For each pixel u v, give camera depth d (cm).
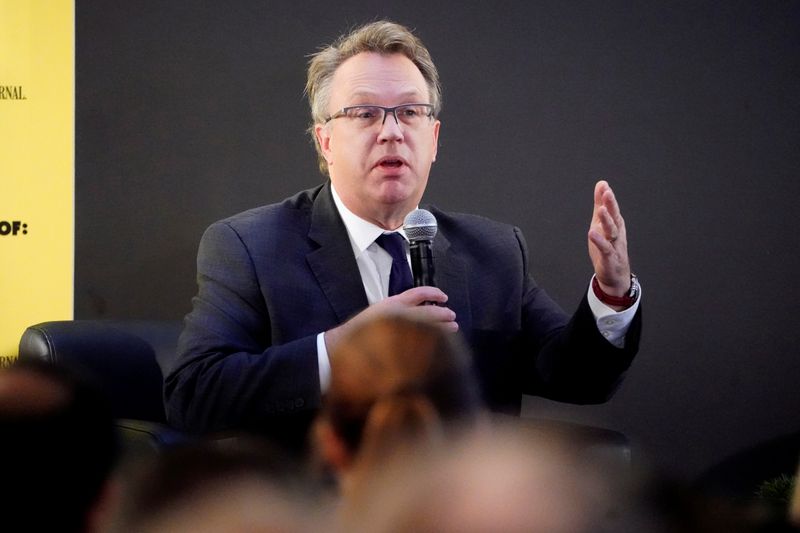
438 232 760
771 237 1077
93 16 1062
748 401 1079
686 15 1073
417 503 87
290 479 103
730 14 1071
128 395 731
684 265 1077
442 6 1074
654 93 1074
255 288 699
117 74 1066
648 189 1076
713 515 94
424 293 566
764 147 1076
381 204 711
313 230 726
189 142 1073
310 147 1075
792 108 1073
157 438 521
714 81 1073
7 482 171
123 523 101
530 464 89
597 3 1073
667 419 1077
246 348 687
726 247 1078
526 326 764
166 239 1074
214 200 1076
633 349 680
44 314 1049
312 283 703
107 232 1069
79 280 1065
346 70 723
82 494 176
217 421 642
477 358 723
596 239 639
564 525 84
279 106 1074
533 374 753
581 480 89
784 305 1077
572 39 1075
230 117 1073
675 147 1076
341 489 108
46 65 1048
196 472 101
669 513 92
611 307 666
